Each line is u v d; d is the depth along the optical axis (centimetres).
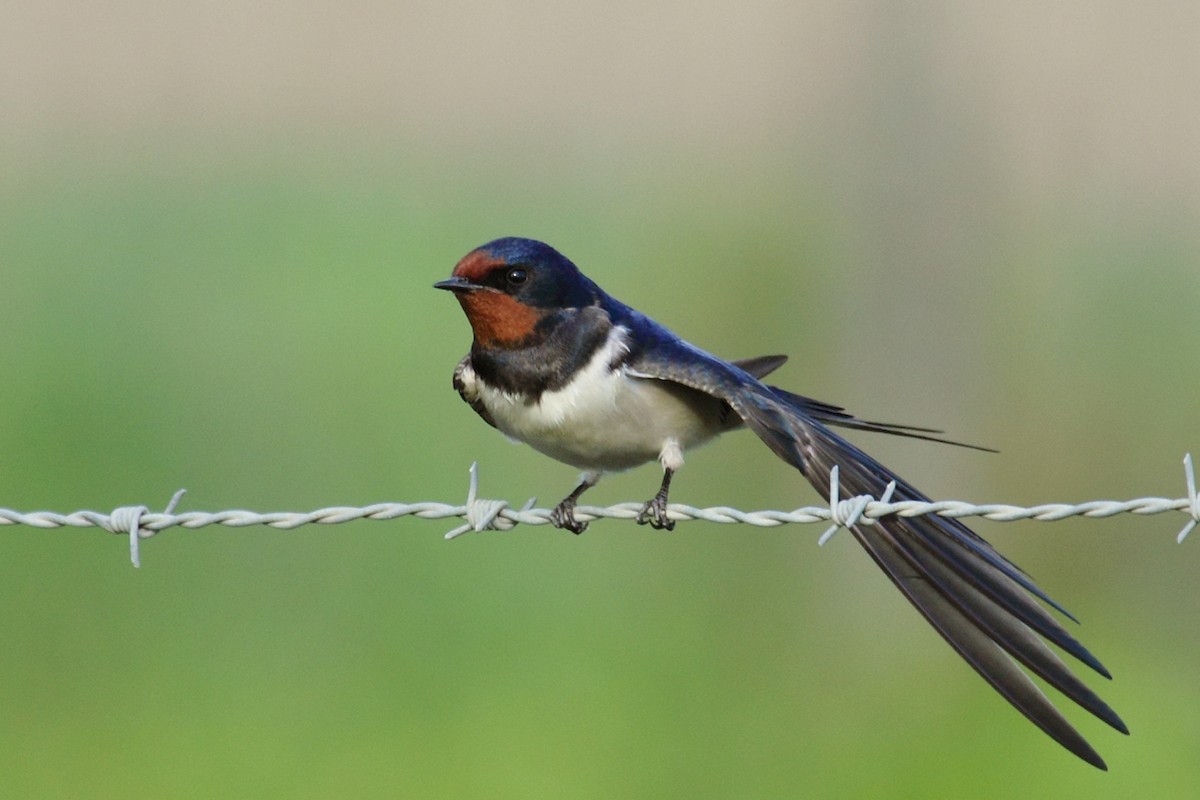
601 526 1449
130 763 1109
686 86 2541
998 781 1096
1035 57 1997
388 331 1861
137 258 2041
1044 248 1917
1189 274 2031
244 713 1162
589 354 790
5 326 1809
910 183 1511
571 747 1137
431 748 1134
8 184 2288
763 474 1494
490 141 2534
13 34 2555
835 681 1283
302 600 1303
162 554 1356
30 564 1328
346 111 2561
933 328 1505
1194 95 2053
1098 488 1520
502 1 2605
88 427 1560
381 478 1489
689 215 2158
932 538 723
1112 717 673
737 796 1108
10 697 1183
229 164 2414
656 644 1280
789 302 1838
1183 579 1421
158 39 2561
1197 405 1633
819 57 2228
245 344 1794
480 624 1287
